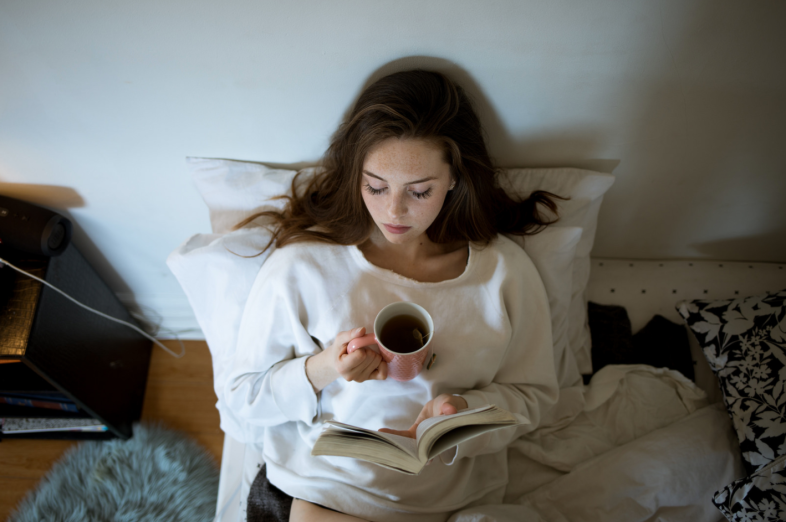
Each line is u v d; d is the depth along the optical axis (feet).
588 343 4.16
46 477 4.79
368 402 3.14
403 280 3.15
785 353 3.31
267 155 3.61
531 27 2.74
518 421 2.32
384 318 2.72
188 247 3.34
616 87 3.11
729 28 2.76
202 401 5.43
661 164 3.66
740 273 4.31
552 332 3.72
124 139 3.41
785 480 2.97
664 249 4.54
